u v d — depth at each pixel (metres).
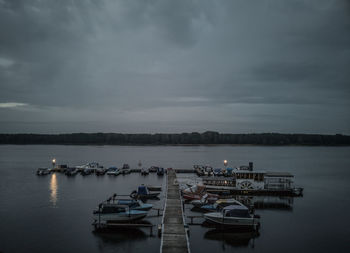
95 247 33.25
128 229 37.94
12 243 34.22
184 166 124.00
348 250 34.00
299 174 99.50
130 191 62.62
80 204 51.31
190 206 49.00
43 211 46.88
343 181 83.81
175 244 29.72
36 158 153.00
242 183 59.47
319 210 50.16
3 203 51.84
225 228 38.66
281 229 40.38
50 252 32.03
